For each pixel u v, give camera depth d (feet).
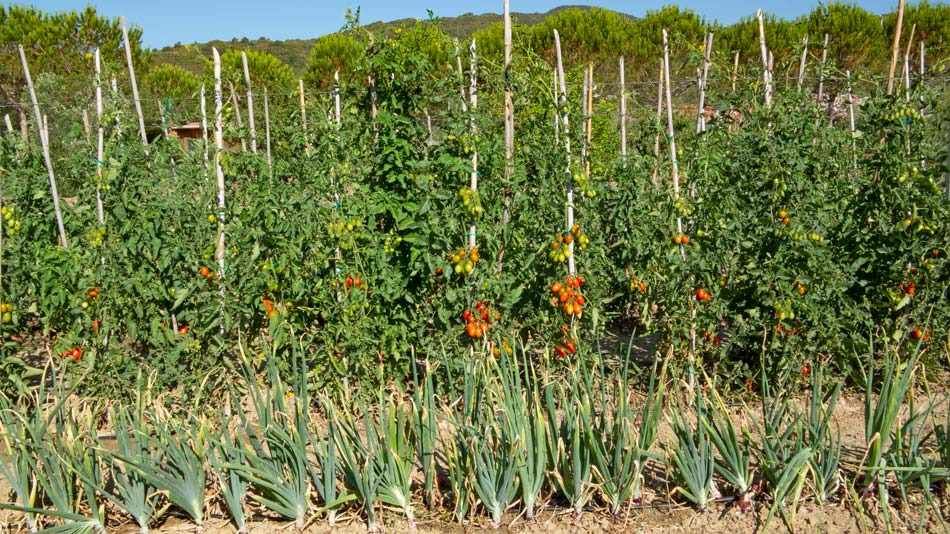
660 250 16.87
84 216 15.64
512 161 15.53
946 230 16.12
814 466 11.48
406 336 15.43
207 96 17.21
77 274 15.70
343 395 14.93
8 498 12.21
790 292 15.05
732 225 15.87
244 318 15.23
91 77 16.83
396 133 16.29
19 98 62.08
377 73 16.89
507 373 11.60
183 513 11.62
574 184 15.43
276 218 16.97
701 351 15.90
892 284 16.58
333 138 16.74
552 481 11.74
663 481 12.61
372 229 15.78
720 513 11.66
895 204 16.34
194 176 18.04
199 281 14.74
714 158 16.94
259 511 11.64
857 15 45.73
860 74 19.27
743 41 48.11
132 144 16.92
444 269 14.52
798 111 18.60
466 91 16.53
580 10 54.85
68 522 10.83
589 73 24.04
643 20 54.65
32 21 60.49
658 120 21.38
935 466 11.73
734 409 15.58
